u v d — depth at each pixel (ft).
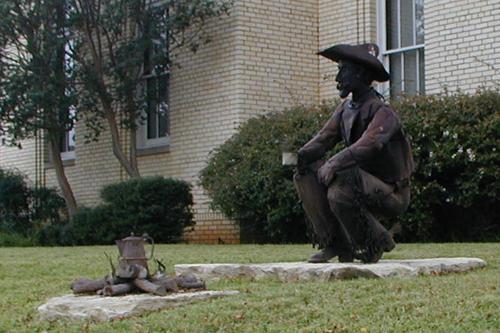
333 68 66.18
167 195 62.75
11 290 33.45
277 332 22.17
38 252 49.96
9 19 66.03
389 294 25.05
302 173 30.53
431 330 20.99
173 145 68.28
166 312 24.89
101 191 67.00
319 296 25.48
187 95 67.31
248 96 64.03
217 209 59.06
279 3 65.67
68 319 25.52
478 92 50.85
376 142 29.07
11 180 79.46
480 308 22.54
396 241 51.83
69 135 82.43
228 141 58.75
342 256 30.99
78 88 68.44
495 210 51.01
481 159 48.67
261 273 30.50
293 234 56.08
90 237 64.44
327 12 66.95
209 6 63.72
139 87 70.23
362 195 29.43
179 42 67.41
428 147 49.98
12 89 67.36
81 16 65.98
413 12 63.05
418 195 49.96
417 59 62.75
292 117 55.98
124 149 72.95
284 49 65.67
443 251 38.93
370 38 64.59
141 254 27.17
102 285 27.58
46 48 66.64
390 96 57.52
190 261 39.14
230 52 64.28
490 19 55.88
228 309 24.63
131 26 66.80
